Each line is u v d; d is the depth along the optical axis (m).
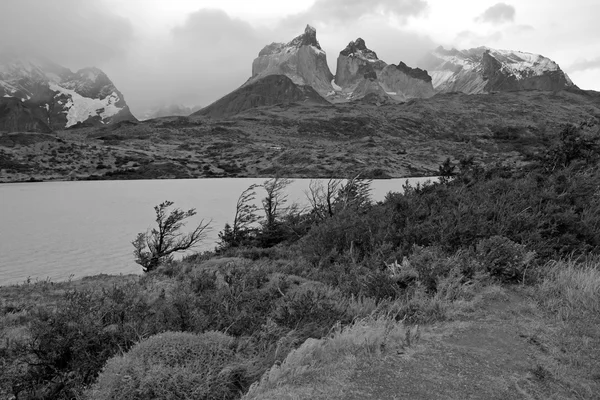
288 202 54.00
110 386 3.56
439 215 10.75
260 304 6.41
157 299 7.83
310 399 3.30
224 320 5.69
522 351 4.28
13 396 4.84
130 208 65.94
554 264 7.59
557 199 10.47
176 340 4.11
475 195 12.30
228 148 164.25
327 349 4.22
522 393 3.46
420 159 138.62
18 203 72.81
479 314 5.41
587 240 8.93
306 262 10.80
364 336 4.49
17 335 7.21
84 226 52.66
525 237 8.72
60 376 4.88
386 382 3.58
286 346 4.67
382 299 6.51
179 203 68.25
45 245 42.25
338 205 22.55
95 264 34.62
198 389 3.47
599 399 3.44
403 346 4.36
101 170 122.06
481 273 6.79
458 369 3.85
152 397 3.44
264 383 3.61
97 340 5.20
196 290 8.38
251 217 26.88
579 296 5.79
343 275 8.30
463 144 166.75
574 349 4.32
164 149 159.88
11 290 13.94
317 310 5.65
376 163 125.50
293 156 135.62
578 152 17.53
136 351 3.91
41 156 125.25
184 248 24.66
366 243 10.82
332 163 124.75
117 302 6.70
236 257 13.80
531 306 5.64
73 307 5.88
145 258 22.02
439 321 5.30
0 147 125.75
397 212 11.82
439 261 7.24
